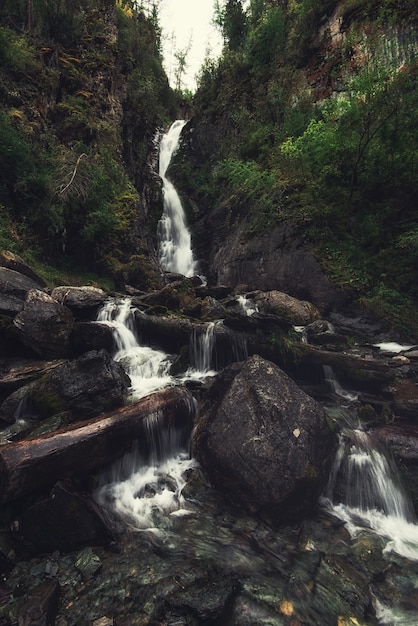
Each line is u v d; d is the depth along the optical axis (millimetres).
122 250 15875
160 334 9367
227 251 16703
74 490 4504
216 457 5488
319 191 13656
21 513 4281
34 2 19078
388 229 12023
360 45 17672
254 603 3707
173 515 4992
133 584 3801
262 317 8508
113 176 17703
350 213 12938
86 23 22484
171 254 20391
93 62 20688
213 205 20438
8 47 15398
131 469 5668
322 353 7984
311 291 12344
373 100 11461
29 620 3305
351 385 7828
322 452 5617
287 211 14102
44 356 7703
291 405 5867
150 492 5402
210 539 4594
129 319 9664
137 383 7742
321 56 19812
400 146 11641
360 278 11555
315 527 5004
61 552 4168
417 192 11836
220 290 13086
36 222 13219
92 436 4930
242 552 4426
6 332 7664
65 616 3420
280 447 5293
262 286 14086
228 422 5719
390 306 10688
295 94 19953
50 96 16859
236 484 5207
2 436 5512
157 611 3506
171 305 10750
